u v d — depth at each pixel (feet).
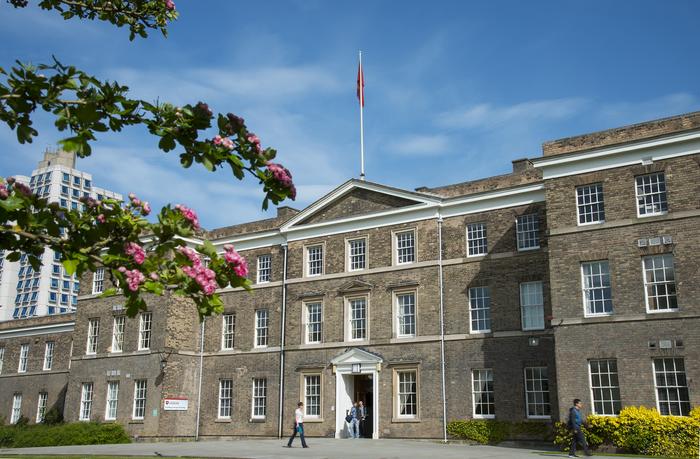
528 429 96.02
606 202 89.76
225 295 138.10
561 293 90.27
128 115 24.29
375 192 122.01
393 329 113.29
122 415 131.85
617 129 91.35
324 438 114.32
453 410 104.27
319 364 120.47
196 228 26.14
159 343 130.62
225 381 133.28
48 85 22.47
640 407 81.10
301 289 127.13
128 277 23.63
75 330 146.20
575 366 87.10
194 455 75.92
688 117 86.33
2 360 183.73
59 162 403.54
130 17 30.86
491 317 104.42
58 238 24.14
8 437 126.31
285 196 25.48
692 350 79.82
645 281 85.10
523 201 105.70
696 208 83.15
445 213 113.29
